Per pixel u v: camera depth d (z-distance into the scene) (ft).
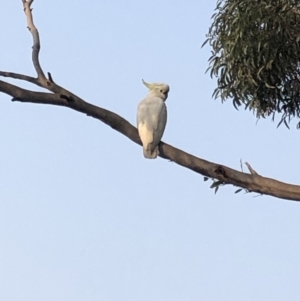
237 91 65.26
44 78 44.55
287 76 63.93
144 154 52.54
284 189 51.21
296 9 62.85
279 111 65.98
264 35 62.18
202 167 50.96
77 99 45.37
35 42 44.47
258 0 62.54
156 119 54.24
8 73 43.98
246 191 51.83
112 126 49.96
